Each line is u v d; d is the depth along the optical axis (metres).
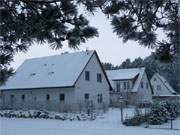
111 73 58.53
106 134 19.36
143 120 24.70
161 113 24.66
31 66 50.66
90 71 44.09
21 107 43.06
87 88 43.09
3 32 5.20
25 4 5.26
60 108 37.19
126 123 25.03
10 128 23.22
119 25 4.13
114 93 53.28
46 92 43.94
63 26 5.32
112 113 35.00
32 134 19.45
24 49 5.40
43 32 5.31
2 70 5.41
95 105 42.16
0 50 5.36
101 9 4.35
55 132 20.52
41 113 34.00
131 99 46.78
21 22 5.20
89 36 5.23
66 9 5.20
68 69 44.72
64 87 41.81
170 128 22.11
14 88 46.50
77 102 39.19
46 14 5.21
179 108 26.58
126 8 4.11
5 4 5.19
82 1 4.66
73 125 25.48
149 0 3.98
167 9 3.97
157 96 57.38
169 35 4.02
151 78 65.56
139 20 4.11
